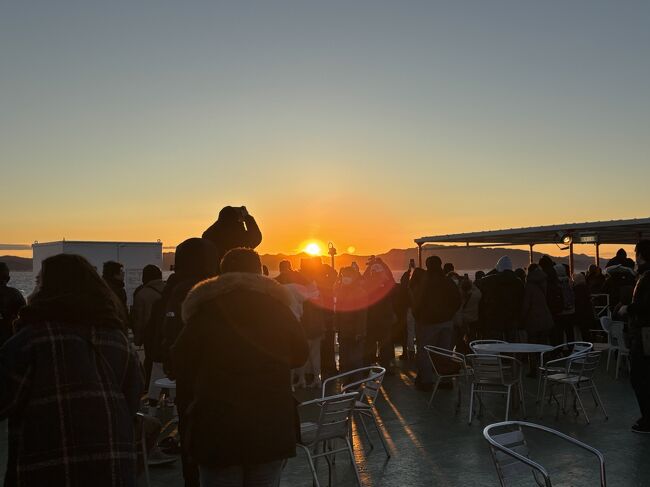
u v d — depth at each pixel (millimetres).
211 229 5445
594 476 5910
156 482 5902
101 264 17125
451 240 18750
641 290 7109
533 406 8938
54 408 2889
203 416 3350
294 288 9453
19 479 2855
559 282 12133
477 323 12773
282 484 5922
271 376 3412
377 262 11656
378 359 11758
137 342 9445
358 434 7551
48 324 2988
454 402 9234
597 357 8250
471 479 5906
